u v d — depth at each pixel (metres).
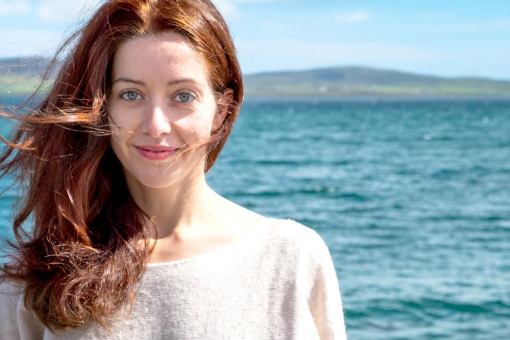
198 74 1.78
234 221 2.00
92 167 1.87
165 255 1.92
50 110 1.87
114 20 1.77
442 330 10.20
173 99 1.79
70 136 1.89
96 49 1.77
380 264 14.33
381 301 11.59
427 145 48.06
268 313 1.90
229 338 1.85
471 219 20.05
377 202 23.00
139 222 1.92
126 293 1.83
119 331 1.84
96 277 1.81
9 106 1.92
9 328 1.94
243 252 1.94
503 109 135.75
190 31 1.76
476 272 13.69
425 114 107.94
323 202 22.62
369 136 55.91
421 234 17.67
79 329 1.84
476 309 11.20
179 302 1.86
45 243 1.88
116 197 1.95
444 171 32.88
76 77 1.83
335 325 2.00
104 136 1.87
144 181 1.82
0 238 1.96
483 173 32.25
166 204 1.94
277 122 79.00
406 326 10.36
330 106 156.62
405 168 33.72
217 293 1.88
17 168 1.97
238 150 41.12
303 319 1.91
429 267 14.09
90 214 1.90
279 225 2.00
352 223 19.06
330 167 33.16
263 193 24.12
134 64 1.75
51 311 1.81
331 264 2.04
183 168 1.83
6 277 1.91
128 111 1.78
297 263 1.96
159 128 1.75
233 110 1.92
